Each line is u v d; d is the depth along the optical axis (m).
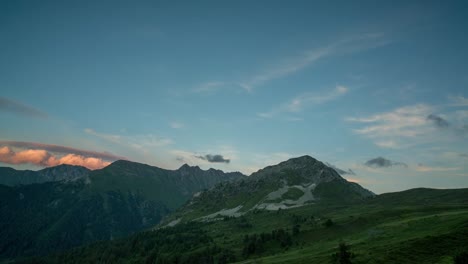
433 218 170.12
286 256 177.50
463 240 125.12
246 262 185.38
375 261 117.06
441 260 109.94
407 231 155.25
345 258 121.38
